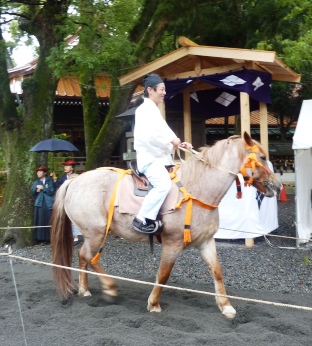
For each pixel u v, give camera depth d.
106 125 11.46
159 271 5.12
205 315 5.04
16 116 10.22
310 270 7.05
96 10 9.17
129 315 5.02
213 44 13.02
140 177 5.24
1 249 9.20
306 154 9.37
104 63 9.05
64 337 4.48
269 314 5.11
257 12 11.92
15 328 4.75
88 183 5.52
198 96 10.70
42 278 6.89
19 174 9.84
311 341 4.36
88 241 5.47
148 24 11.28
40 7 10.57
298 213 8.73
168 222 4.96
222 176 4.99
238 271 7.04
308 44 10.16
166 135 5.04
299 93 15.80
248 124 8.67
